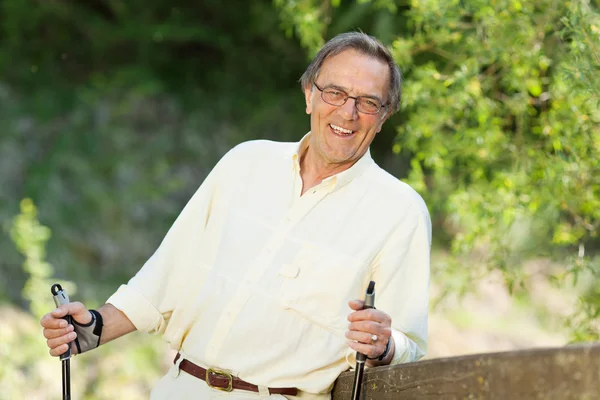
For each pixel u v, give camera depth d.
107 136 12.57
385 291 3.35
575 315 5.19
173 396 3.48
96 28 14.02
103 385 9.14
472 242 5.36
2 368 8.62
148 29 13.91
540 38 5.14
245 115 13.95
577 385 2.11
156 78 13.83
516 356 2.29
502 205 5.20
